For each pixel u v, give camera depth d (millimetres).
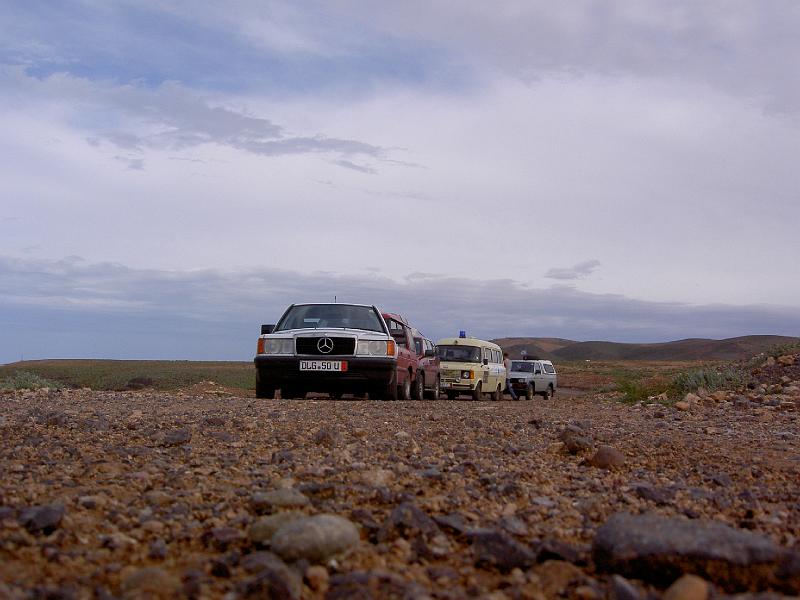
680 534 3258
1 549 3387
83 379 32625
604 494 5297
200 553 3572
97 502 4340
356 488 4883
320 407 12906
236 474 5496
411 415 11125
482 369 27578
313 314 17297
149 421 9242
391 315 18969
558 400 21469
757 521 4602
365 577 3074
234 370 42000
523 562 3479
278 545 3354
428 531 3875
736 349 104500
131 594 2830
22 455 6250
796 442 9117
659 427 10812
